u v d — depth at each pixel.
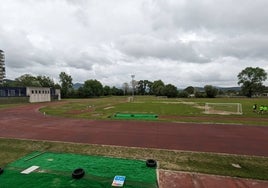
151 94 129.25
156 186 5.34
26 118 19.08
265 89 92.81
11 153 8.19
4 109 28.58
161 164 6.96
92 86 95.94
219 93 100.06
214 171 6.37
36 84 74.25
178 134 12.10
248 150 8.89
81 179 5.74
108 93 114.12
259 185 5.43
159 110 27.00
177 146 9.48
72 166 6.72
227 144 9.87
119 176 5.88
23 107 32.03
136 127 14.37
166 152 8.43
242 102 46.28
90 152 8.36
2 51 92.88
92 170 6.39
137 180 5.70
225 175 6.07
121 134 12.06
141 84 138.88
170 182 5.56
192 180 5.70
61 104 39.50
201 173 6.20
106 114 22.17
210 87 83.88
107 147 9.15
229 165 6.94
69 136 11.49
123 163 7.02
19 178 5.77
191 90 108.19
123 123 16.11
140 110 26.94
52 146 9.29
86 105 36.34
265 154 8.31
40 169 6.43
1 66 93.12
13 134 12.02
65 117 19.72
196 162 7.21
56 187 5.27
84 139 10.79
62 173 6.12
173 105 36.44
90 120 17.70
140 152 8.40
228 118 19.39
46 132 12.60
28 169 6.40
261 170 6.50
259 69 89.19
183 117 20.00
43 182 5.54
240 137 11.36
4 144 9.66
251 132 12.72
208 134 12.11
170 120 17.81
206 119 18.59
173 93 89.25
